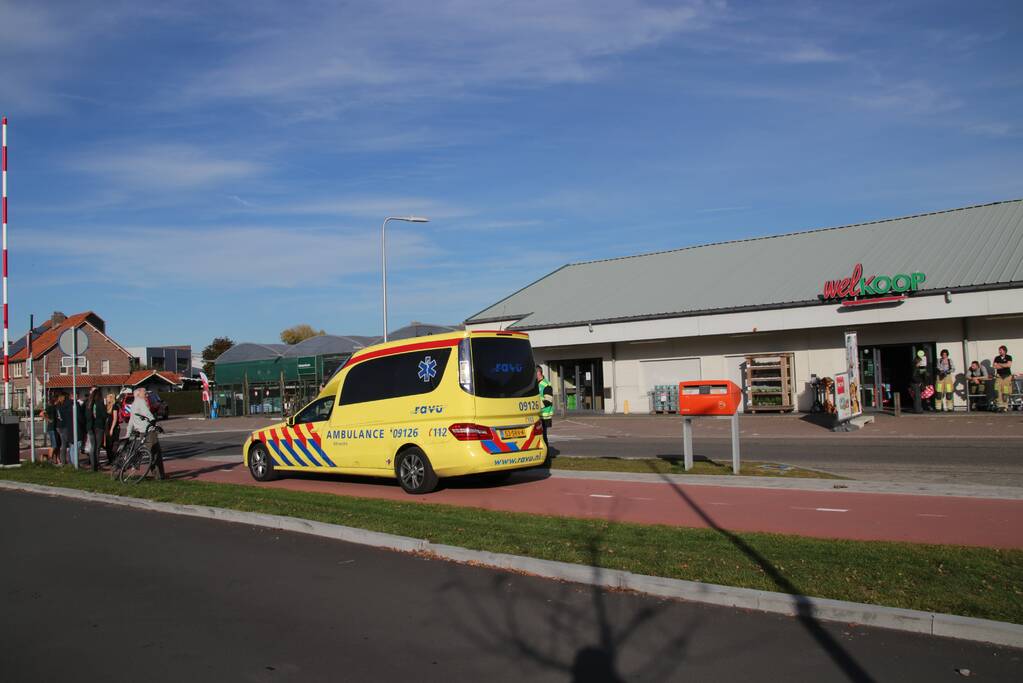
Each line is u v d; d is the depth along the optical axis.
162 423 43.72
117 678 5.02
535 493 11.84
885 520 8.71
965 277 23.91
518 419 12.29
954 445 16.06
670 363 30.84
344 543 8.99
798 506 9.78
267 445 14.64
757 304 27.22
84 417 19.22
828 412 25.41
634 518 9.45
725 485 11.69
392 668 5.10
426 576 7.38
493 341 12.32
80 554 8.86
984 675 4.73
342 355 44.56
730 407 12.92
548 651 5.33
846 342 20.58
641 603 6.32
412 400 12.39
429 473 12.09
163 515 11.43
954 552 7.01
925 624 5.43
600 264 39.09
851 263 28.12
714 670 4.92
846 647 5.24
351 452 13.19
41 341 66.06
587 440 21.03
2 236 20.02
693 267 33.81
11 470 18.16
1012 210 27.77
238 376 49.50
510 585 6.98
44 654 5.48
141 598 6.91
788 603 5.92
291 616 6.27
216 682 4.91
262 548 8.89
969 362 24.69
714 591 6.24
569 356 33.50
